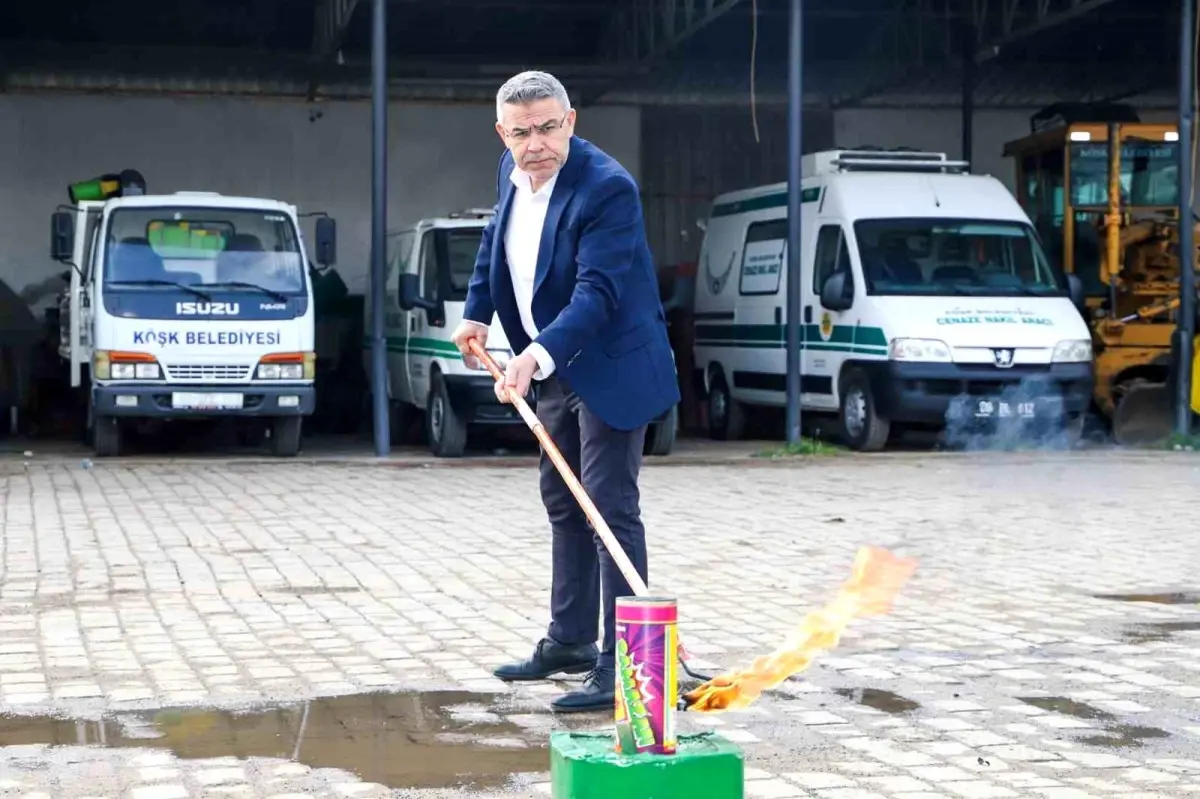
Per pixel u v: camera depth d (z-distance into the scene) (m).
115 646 6.89
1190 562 9.45
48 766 4.98
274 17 22.69
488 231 5.90
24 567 9.09
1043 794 4.72
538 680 6.16
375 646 6.89
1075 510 11.97
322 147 23.23
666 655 3.74
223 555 9.57
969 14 22.27
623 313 5.56
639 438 5.68
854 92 24.39
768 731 5.47
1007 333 16.38
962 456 16.50
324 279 21.53
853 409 17.02
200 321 15.77
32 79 21.80
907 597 8.25
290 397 16.03
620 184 5.46
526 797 4.63
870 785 4.80
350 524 11.04
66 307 19.34
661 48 21.00
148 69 21.92
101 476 14.39
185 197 16.19
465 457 16.62
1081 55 25.30
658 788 3.67
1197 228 19.11
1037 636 7.19
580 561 6.06
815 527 11.02
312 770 4.93
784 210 18.58
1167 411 17.78
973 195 17.64
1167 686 6.18
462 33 23.39
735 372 19.55
